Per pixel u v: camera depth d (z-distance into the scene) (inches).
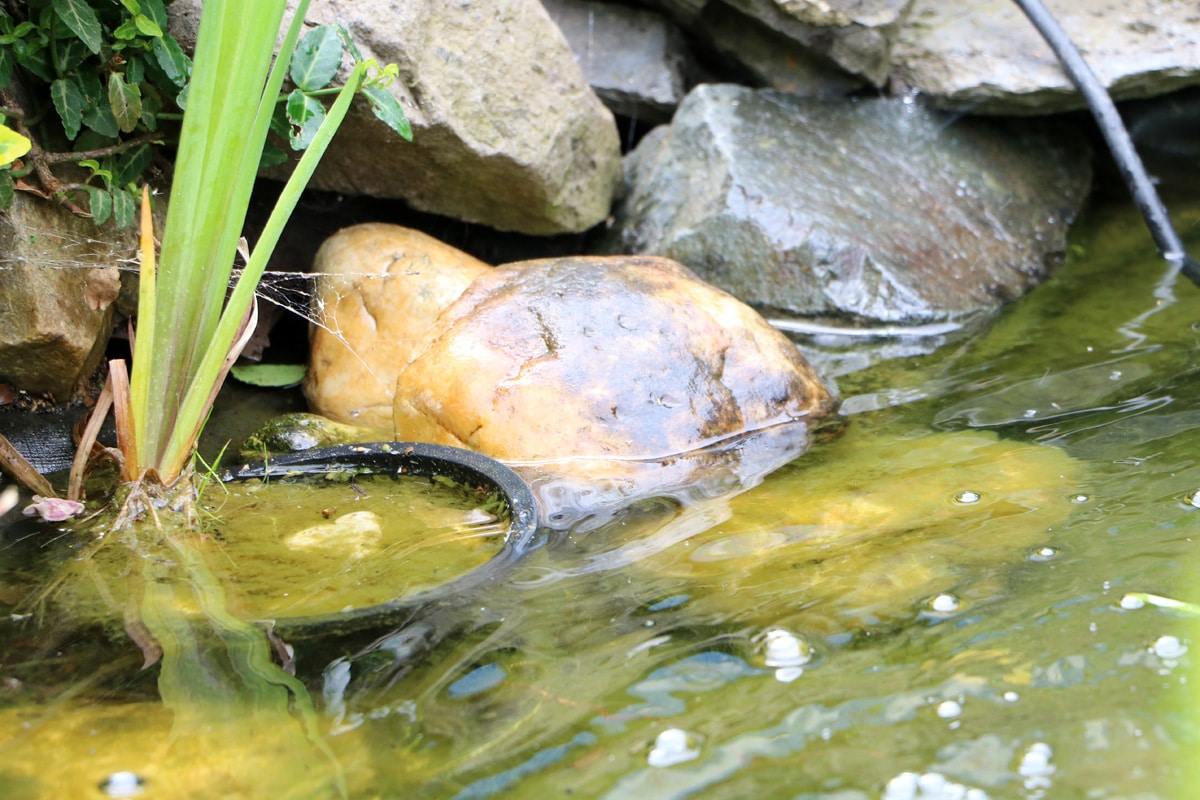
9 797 51.0
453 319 106.0
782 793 49.8
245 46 75.1
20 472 89.7
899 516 79.9
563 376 99.3
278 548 79.4
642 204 154.7
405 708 57.7
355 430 108.6
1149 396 101.1
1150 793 47.5
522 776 51.8
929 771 50.4
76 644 65.6
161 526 83.6
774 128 154.8
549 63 133.7
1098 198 169.3
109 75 99.0
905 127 163.3
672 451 98.0
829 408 109.4
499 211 138.0
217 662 62.9
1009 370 115.0
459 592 71.0
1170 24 156.6
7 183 91.0
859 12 158.4
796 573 71.4
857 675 58.4
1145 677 55.4
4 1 95.3
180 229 78.9
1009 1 163.2
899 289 136.3
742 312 112.7
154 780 52.2
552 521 84.1
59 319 96.8
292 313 133.9
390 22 112.7
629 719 55.8
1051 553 70.4
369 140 119.3
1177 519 73.3
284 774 52.5
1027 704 54.4
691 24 171.0
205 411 85.8
